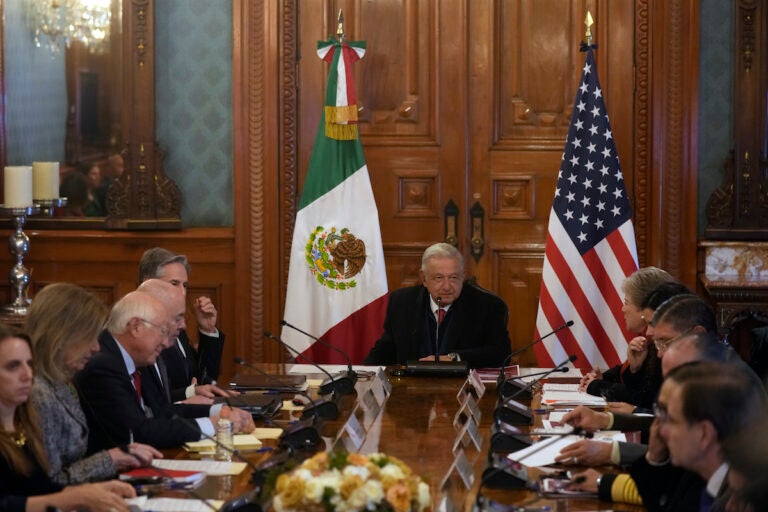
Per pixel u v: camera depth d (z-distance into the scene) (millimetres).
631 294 5125
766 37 7320
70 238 7648
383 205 7688
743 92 7355
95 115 7680
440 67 7613
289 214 7613
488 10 7574
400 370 5645
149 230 7621
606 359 6746
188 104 7691
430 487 3480
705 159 7492
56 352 3820
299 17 7570
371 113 7680
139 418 4094
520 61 7613
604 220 6844
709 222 7441
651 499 3314
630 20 7453
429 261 5906
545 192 7637
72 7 7629
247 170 7578
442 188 7656
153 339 4344
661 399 3002
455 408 4727
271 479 2947
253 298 7602
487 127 7617
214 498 3363
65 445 3869
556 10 7582
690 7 7336
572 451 3811
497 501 3369
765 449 2766
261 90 7547
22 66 7691
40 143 7727
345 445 3848
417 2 7617
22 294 7109
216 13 7625
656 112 7398
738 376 2934
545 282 6824
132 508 3240
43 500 3250
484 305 6043
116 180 7625
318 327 7070
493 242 7660
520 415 4395
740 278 7266
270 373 5629
